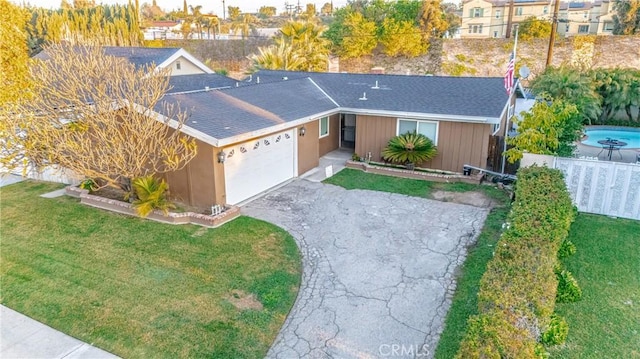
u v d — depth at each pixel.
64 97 11.91
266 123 14.47
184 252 10.61
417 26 47.47
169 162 11.97
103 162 11.97
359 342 7.54
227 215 12.52
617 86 26.73
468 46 43.06
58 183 16.44
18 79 15.17
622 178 12.41
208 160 12.77
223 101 15.88
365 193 14.95
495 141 16.53
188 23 74.25
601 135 25.98
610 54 37.16
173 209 13.31
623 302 8.32
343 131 21.94
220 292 8.94
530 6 56.78
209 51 47.25
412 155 16.80
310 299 8.82
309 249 10.88
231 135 12.66
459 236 11.48
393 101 18.36
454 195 14.70
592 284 8.96
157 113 12.23
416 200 14.24
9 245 11.10
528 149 13.80
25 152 12.65
